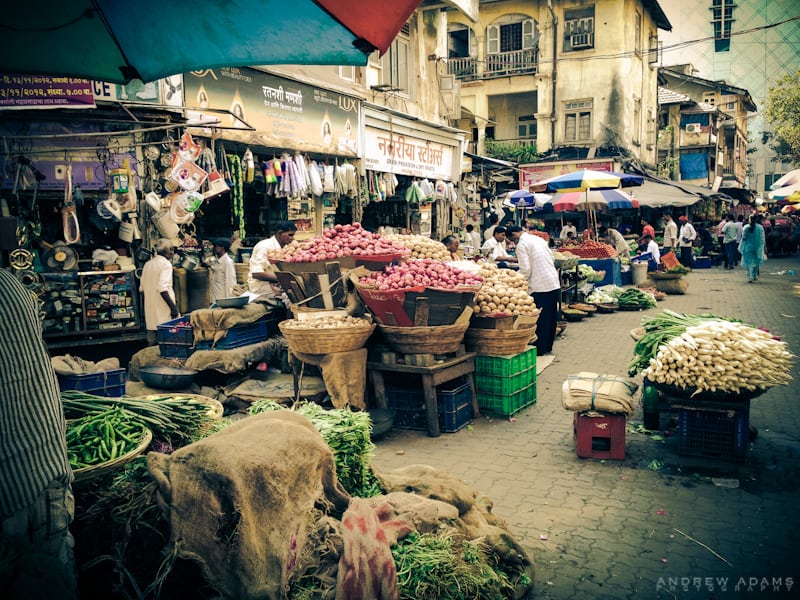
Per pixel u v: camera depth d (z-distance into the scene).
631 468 5.03
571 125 27.81
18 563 2.11
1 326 2.15
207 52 3.98
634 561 3.67
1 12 3.57
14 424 2.18
